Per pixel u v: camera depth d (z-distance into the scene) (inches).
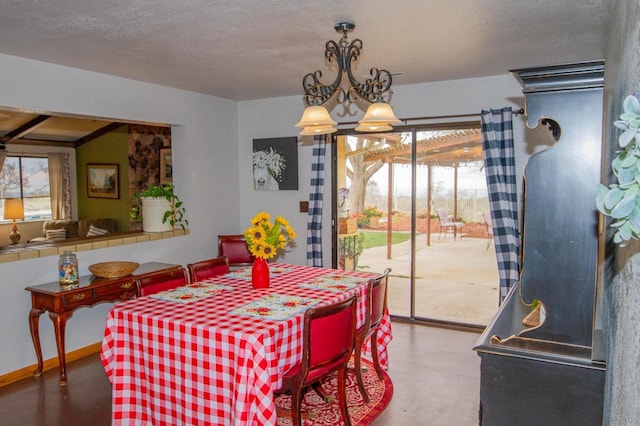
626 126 34.6
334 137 209.5
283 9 101.9
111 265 157.8
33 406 126.6
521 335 73.2
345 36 113.7
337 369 108.3
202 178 209.5
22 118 268.5
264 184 224.7
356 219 209.0
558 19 110.0
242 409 89.7
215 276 144.8
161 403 102.5
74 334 160.2
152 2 96.9
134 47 131.1
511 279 171.6
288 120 217.8
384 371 144.9
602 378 64.9
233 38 123.3
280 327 97.3
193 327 96.7
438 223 193.8
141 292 122.1
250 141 228.5
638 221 33.7
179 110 196.2
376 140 201.9
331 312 100.8
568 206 69.7
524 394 68.9
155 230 191.9
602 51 138.7
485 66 157.6
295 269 153.7
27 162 329.4
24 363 146.1
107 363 108.3
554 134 90.6
